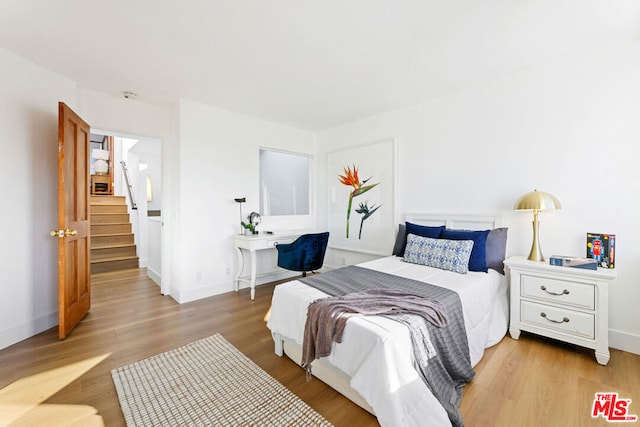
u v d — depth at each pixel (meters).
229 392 1.63
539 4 1.64
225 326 2.54
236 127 3.60
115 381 1.72
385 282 2.09
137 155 5.49
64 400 1.56
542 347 2.12
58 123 2.39
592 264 1.96
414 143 3.28
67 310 2.34
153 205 5.88
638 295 2.01
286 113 3.61
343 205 4.11
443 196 3.03
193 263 3.25
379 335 1.33
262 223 3.98
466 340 1.74
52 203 2.50
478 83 2.72
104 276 4.32
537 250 2.28
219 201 3.46
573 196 2.26
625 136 2.04
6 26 1.85
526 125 2.47
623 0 1.59
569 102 2.26
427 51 2.15
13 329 2.19
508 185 2.59
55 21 1.80
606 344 1.86
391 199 3.49
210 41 2.03
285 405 1.53
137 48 2.12
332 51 2.16
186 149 3.17
